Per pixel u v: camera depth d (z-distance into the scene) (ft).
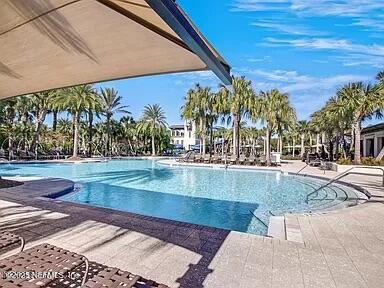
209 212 27.99
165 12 4.66
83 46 10.00
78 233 14.99
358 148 78.38
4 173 56.65
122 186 43.78
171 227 16.31
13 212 18.84
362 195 33.01
